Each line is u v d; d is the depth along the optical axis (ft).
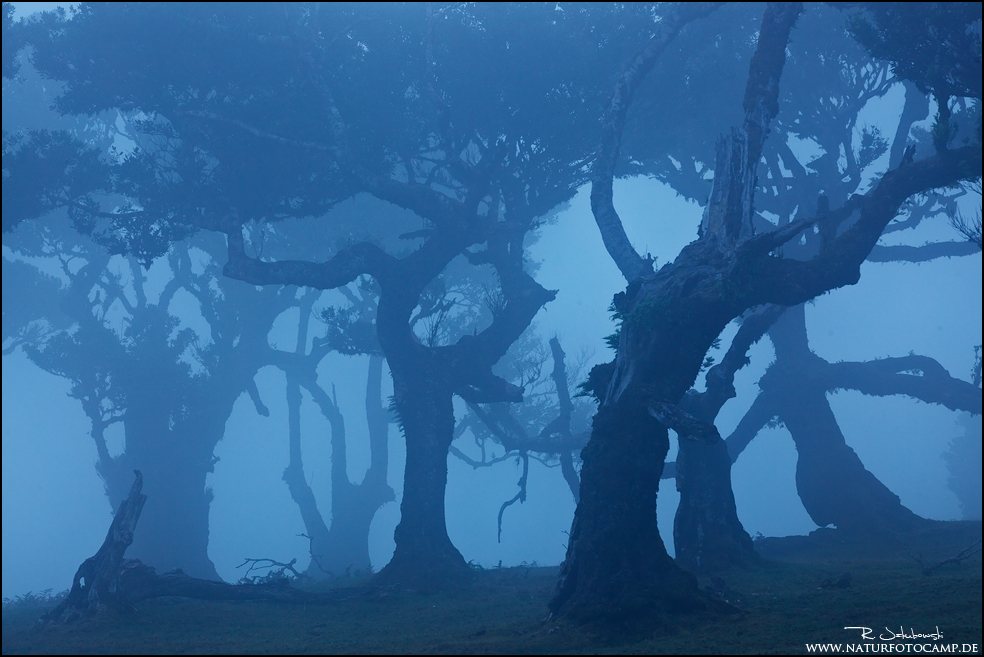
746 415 105.40
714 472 71.72
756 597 50.06
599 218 59.93
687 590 41.68
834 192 100.53
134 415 112.06
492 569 77.71
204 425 115.96
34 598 84.43
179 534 110.83
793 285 47.26
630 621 39.04
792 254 100.58
